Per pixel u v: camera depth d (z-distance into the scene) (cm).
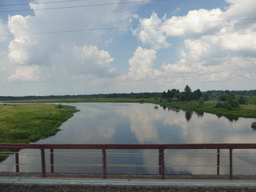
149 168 1416
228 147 512
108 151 1855
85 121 4031
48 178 533
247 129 3050
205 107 7256
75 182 506
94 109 7556
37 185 499
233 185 482
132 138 2455
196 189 472
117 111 6525
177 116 4912
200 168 1400
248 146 504
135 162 1545
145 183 497
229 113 5172
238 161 1523
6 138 2148
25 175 557
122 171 1354
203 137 2506
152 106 9494
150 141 2305
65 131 2902
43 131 2639
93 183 499
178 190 468
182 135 2628
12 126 2803
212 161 1535
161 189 473
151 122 3872
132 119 4344
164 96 17262
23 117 3866
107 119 4359
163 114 5441
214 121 3956
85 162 1518
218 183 491
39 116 4053
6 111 5362
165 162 1523
